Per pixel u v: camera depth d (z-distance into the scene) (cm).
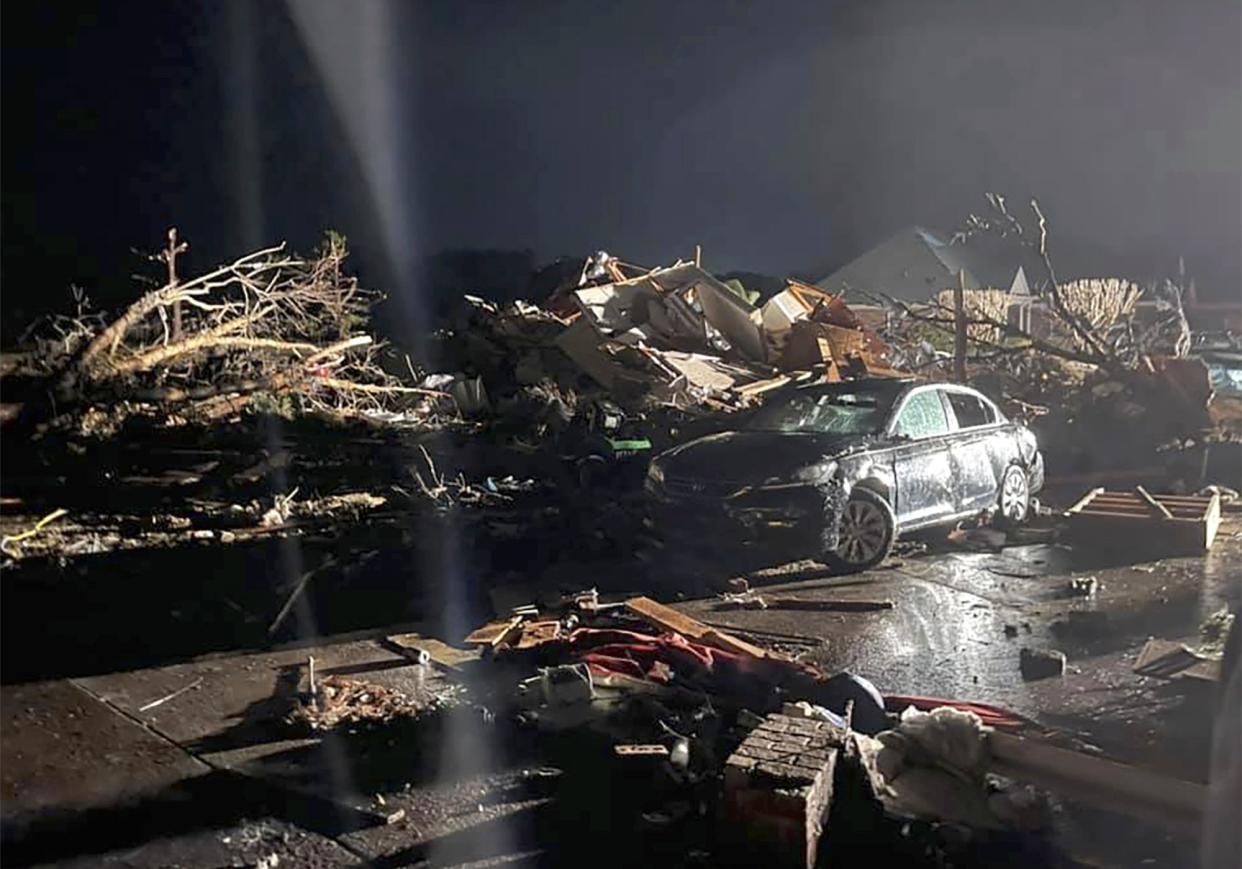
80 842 440
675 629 690
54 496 1101
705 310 1784
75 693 617
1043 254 1831
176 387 1302
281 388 1380
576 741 542
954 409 1088
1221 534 1120
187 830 451
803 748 432
